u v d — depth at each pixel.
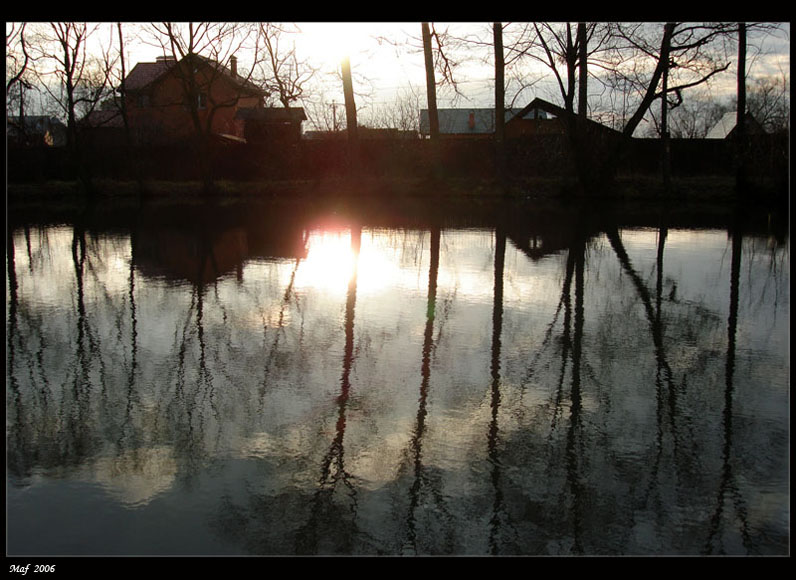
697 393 3.83
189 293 6.59
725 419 3.45
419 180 22.58
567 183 20.44
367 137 24.84
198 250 9.58
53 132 29.53
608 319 5.52
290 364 4.37
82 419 3.48
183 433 3.30
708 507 2.63
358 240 10.62
